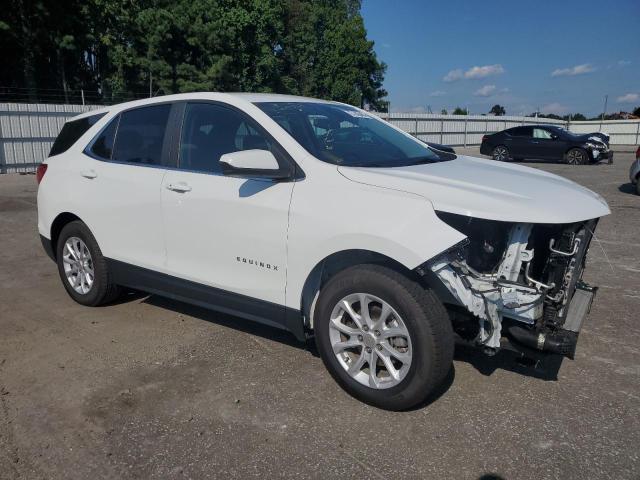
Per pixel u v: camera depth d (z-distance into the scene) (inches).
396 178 124.6
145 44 1395.2
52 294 204.8
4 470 103.9
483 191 121.3
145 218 162.1
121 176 168.6
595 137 815.1
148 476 102.6
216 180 146.3
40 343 160.2
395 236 113.5
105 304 191.0
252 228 137.0
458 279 113.3
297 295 132.2
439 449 110.4
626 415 123.2
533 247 119.1
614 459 107.3
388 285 116.6
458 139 1379.2
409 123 1256.2
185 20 1328.7
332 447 111.1
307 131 143.9
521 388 135.0
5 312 185.6
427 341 114.0
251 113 145.3
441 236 110.7
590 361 150.3
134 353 153.7
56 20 1304.1
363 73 2140.7
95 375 140.9
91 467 105.0
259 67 1638.8
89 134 186.5
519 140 846.5
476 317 121.8
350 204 122.3
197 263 152.1
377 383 123.0
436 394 131.8
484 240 121.2
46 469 104.4
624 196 456.1
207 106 156.0
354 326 127.8
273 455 108.7
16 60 1346.0
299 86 2068.2
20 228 325.4
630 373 143.5
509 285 115.7
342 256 129.0
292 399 129.3
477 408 125.6
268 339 163.0
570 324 124.1
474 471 103.8
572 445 111.8
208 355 152.4
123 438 114.1
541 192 125.6
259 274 138.7
